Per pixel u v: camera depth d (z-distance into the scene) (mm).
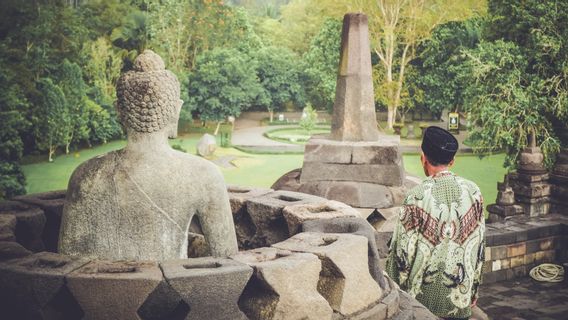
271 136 26031
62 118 19484
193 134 27062
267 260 2475
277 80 29234
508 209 8867
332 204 3449
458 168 15547
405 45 23625
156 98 2658
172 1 27297
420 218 2705
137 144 2688
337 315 2559
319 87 27938
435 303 2734
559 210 9195
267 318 2344
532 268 8273
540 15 11938
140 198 2611
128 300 2186
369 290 2703
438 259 2691
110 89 23656
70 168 18609
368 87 7324
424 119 24891
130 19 26641
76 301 2266
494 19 13125
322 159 6969
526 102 11656
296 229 3199
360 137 7273
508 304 7066
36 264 2387
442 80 21422
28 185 16344
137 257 2609
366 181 6828
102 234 2619
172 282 2184
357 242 2695
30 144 20016
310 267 2445
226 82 26312
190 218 2711
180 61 27312
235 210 3715
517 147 11930
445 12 20656
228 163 20359
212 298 2244
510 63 12242
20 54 18953
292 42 31703
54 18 20875
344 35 7398
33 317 2279
